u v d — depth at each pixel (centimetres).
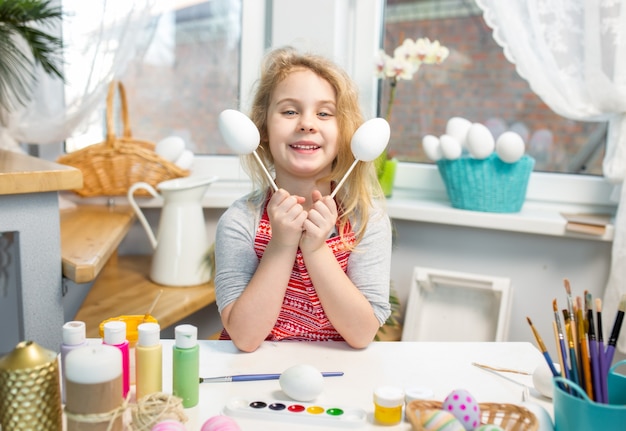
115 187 180
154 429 67
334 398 84
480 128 165
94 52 173
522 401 85
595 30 150
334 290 103
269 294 101
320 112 111
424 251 182
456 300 178
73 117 177
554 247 169
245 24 192
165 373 90
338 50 187
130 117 200
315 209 102
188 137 201
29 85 173
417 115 189
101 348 71
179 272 163
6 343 166
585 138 175
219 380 88
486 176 167
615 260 151
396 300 176
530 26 159
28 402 66
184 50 197
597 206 175
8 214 117
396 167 188
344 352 101
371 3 187
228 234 114
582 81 157
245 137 97
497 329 165
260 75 123
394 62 171
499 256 174
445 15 182
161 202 187
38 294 123
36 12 149
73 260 123
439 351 102
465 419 72
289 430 76
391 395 78
